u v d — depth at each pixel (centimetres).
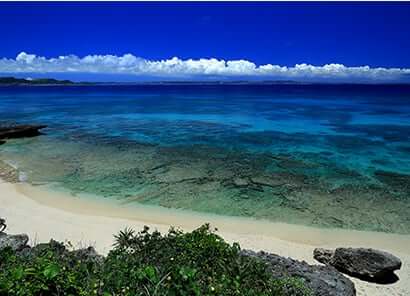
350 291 688
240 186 1573
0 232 932
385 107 5441
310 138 2712
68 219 1193
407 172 1777
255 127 3294
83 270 516
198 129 3181
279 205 1360
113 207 1320
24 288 398
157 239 680
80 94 10325
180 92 12250
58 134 2919
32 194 1444
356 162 1969
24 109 5181
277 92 11956
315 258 959
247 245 1033
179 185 1585
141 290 448
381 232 1142
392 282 841
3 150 2275
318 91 12975
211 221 1206
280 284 581
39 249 734
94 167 1866
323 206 1351
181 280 449
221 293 481
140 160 2017
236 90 14525
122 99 7788
